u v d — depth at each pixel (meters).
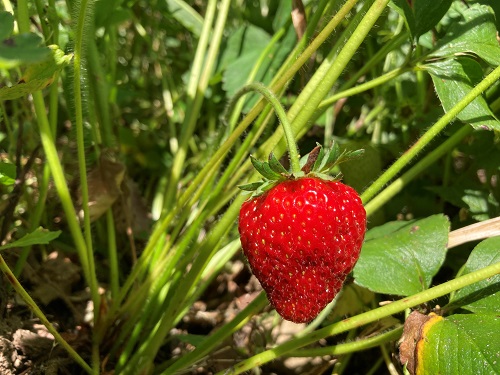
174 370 0.16
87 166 0.19
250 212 0.12
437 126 0.14
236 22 0.28
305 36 0.17
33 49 0.07
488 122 0.14
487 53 0.15
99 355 0.17
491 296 0.13
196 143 0.26
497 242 0.14
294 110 0.15
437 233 0.15
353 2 0.14
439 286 0.13
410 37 0.15
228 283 0.21
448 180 0.20
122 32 0.28
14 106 0.20
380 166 0.20
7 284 0.17
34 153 0.17
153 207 0.23
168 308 0.16
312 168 0.12
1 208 0.19
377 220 0.20
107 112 0.19
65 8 0.21
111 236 0.18
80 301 0.19
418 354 0.12
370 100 0.23
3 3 0.16
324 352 0.15
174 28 0.28
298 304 0.12
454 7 0.18
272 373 0.18
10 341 0.16
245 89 0.14
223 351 0.18
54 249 0.20
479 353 0.12
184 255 0.19
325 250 0.12
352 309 0.18
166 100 0.26
